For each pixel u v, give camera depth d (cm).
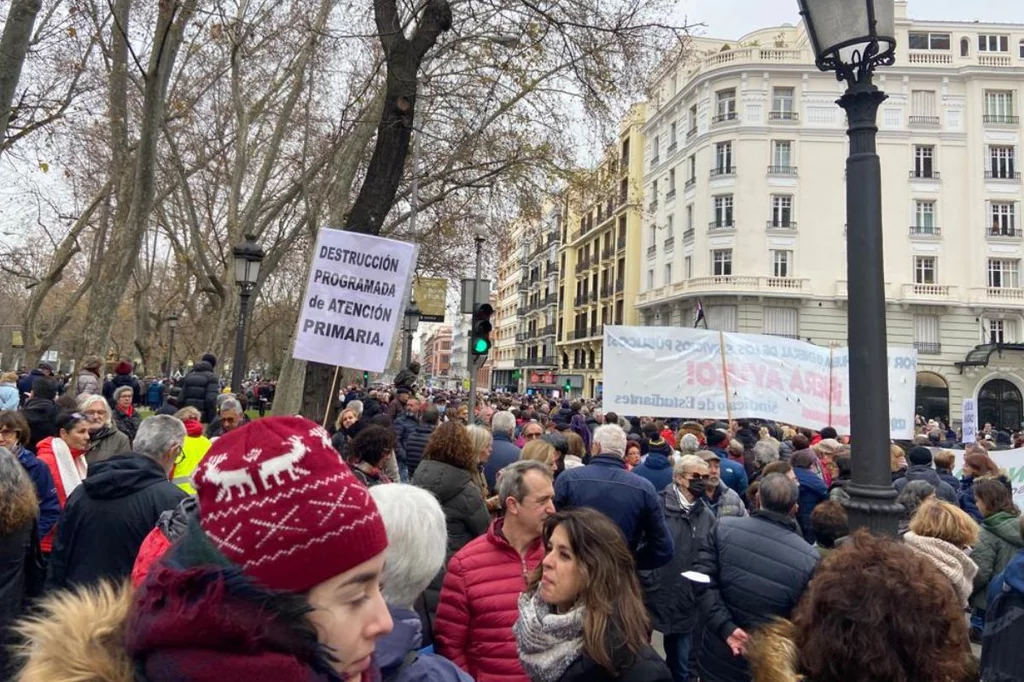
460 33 1199
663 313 4262
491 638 281
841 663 149
